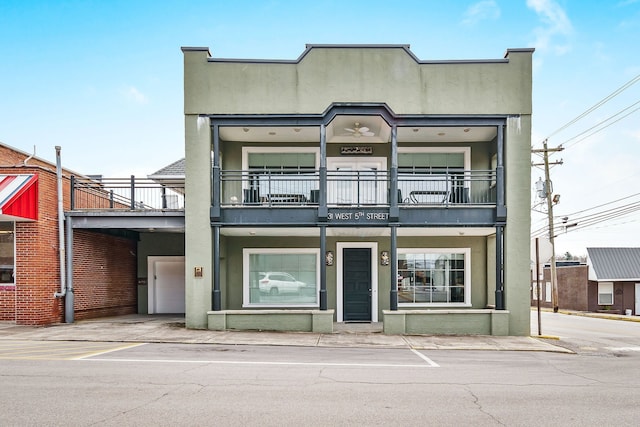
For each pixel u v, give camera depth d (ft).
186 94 43.39
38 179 43.24
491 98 43.62
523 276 42.65
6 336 37.06
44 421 17.16
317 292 50.01
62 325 43.37
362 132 47.60
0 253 43.80
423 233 47.88
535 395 21.91
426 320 41.78
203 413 18.24
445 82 43.78
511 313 42.37
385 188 49.32
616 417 18.74
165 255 58.08
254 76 43.68
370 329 43.86
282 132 46.29
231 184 49.03
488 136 48.14
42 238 43.45
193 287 42.42
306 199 48.96
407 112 43.55
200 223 42.91
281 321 41.75
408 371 26.76
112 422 17.11
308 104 43.68
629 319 79.56
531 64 43.83
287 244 50.01
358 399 20.57
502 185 43.09
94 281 50.08
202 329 41.73
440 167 50.11
